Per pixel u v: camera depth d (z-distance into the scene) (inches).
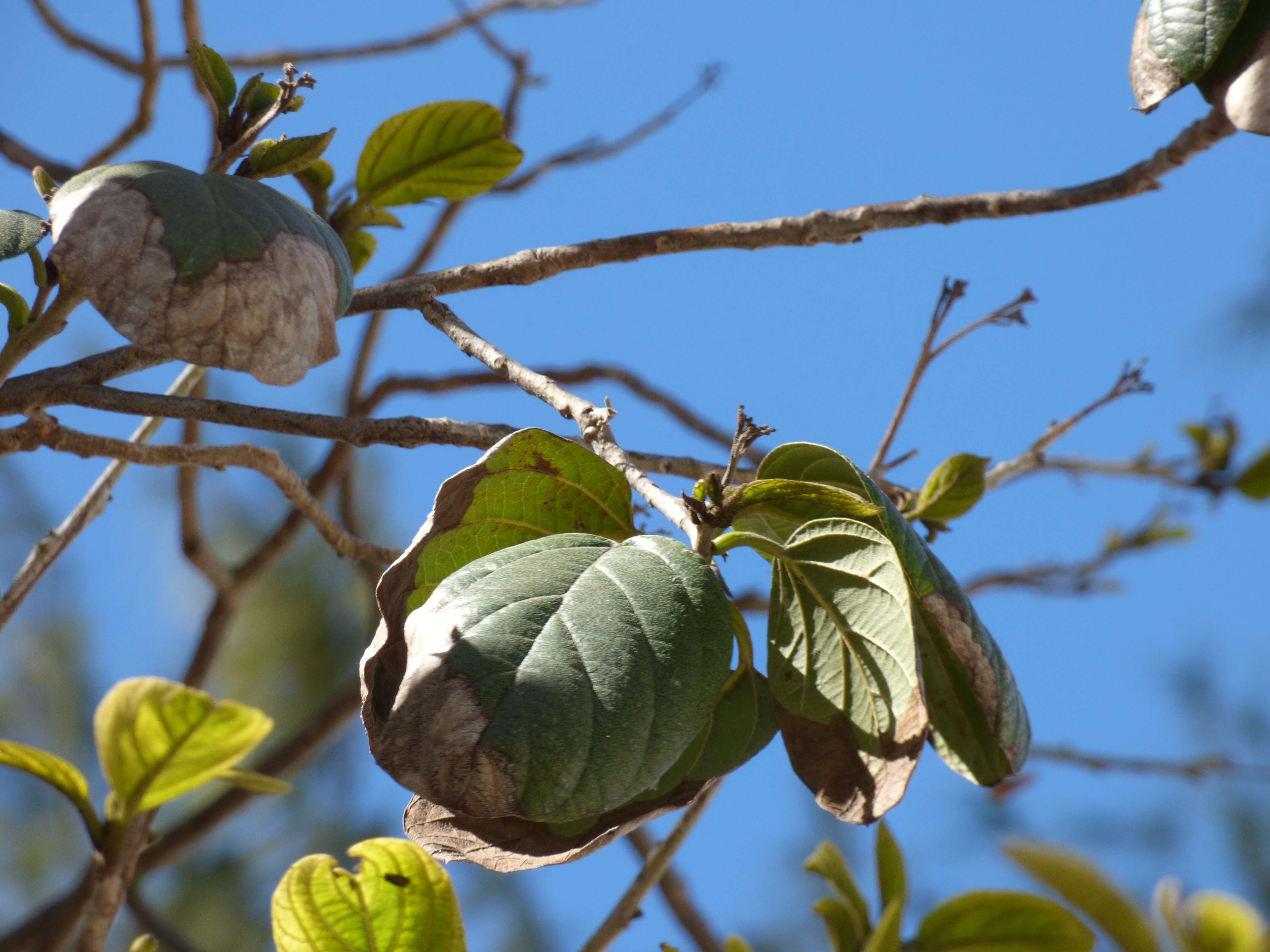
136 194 66.0
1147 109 68.4
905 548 64.7
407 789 62.7
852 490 65.3
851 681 64.8
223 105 68.2
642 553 64.3
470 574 64.0
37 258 67.3
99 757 63.1
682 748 63.2
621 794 62.9
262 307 66.0
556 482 65.3
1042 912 65.2
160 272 65.6
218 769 63.1
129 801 63.3
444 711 63.0
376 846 64.2
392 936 64.7
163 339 65.4
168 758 63.0
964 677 65.3
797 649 65.1
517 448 64.9
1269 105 67.6
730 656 63.7
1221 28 67.9
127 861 63.9
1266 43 67.8
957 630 64.8
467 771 62.7
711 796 68.5
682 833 68.2
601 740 62.9
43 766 63.5
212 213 66.2
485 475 64.9
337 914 64.5
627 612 63.6
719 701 64.5
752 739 65.4
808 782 64.8
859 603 64.6
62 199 66.0
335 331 66.9
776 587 65.3
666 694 63.3
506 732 62.9
